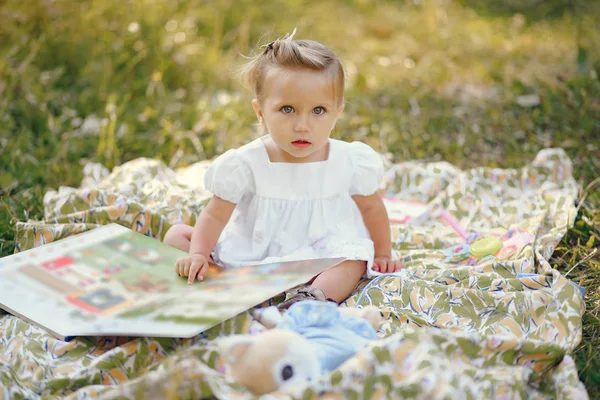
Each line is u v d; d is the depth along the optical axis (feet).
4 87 11.45
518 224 8.44
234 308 6.02
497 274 6.82
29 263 6.93
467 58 14.57
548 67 13.74
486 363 5.52
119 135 10.93
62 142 10.61
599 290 7.06
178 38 13.70
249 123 11.75
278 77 6.69
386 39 15.78
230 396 4.97
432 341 5.35
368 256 6.91
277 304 6.66
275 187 7.19
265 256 7.26
